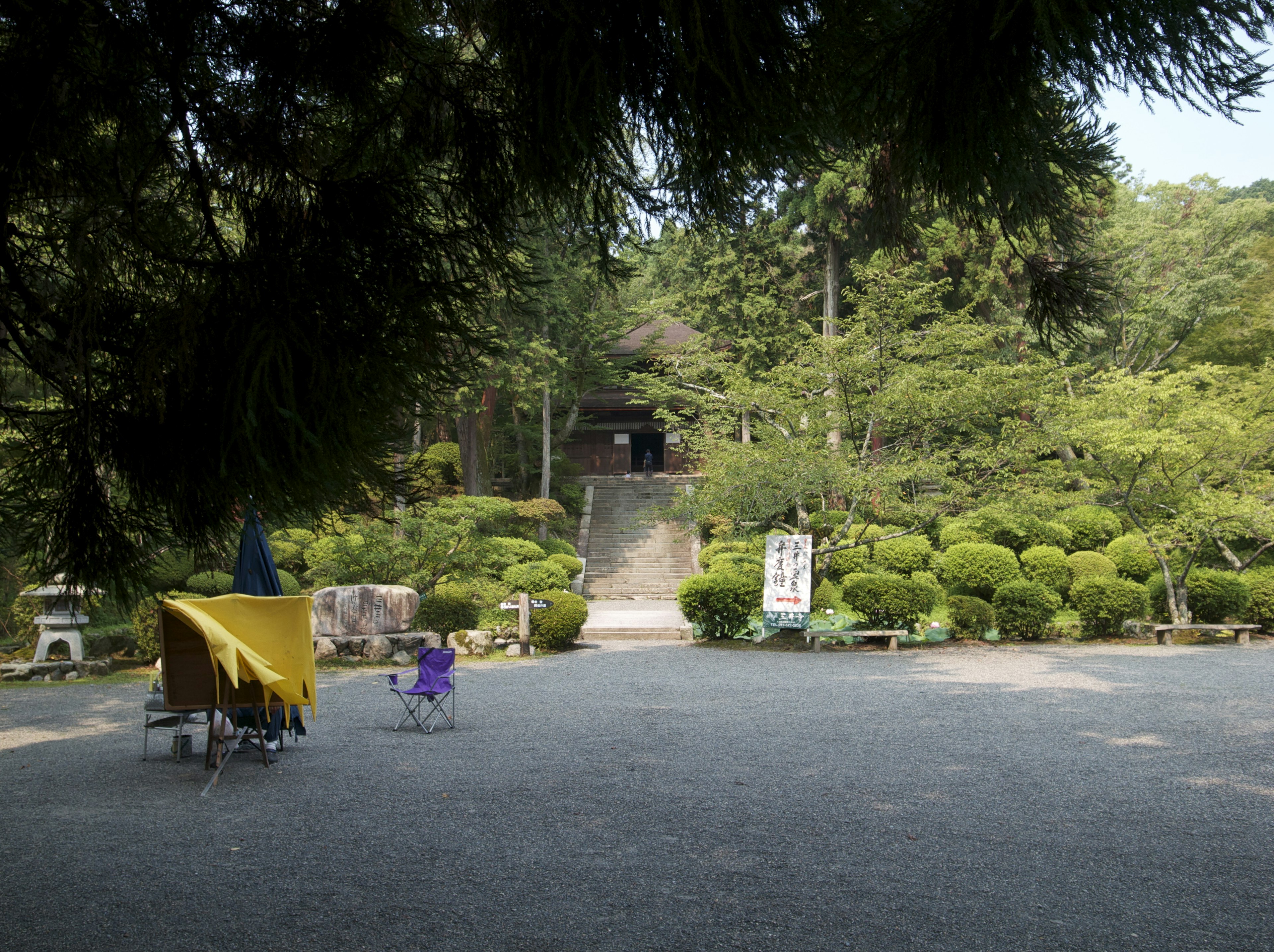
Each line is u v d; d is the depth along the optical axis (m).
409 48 2.53
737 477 15.48
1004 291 21.58
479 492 22.92
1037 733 7.75
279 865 4.36
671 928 3.52
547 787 5.98
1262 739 7.41
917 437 16.00
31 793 6.01
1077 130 2.34
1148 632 15.62
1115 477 16.38
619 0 1.92
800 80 2.02
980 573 18.12
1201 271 24.55
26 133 2.21
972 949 3.31
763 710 9.09
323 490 2.17
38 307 2.49
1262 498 16.94
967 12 1.76
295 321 2.09
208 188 2.59
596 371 26.75
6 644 14.06
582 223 2.64
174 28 2.29
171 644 6.68
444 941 3.40
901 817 5.18
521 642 14.27
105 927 3.55
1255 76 1.64
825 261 25.84
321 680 11.84
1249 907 3.71
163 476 2.27
